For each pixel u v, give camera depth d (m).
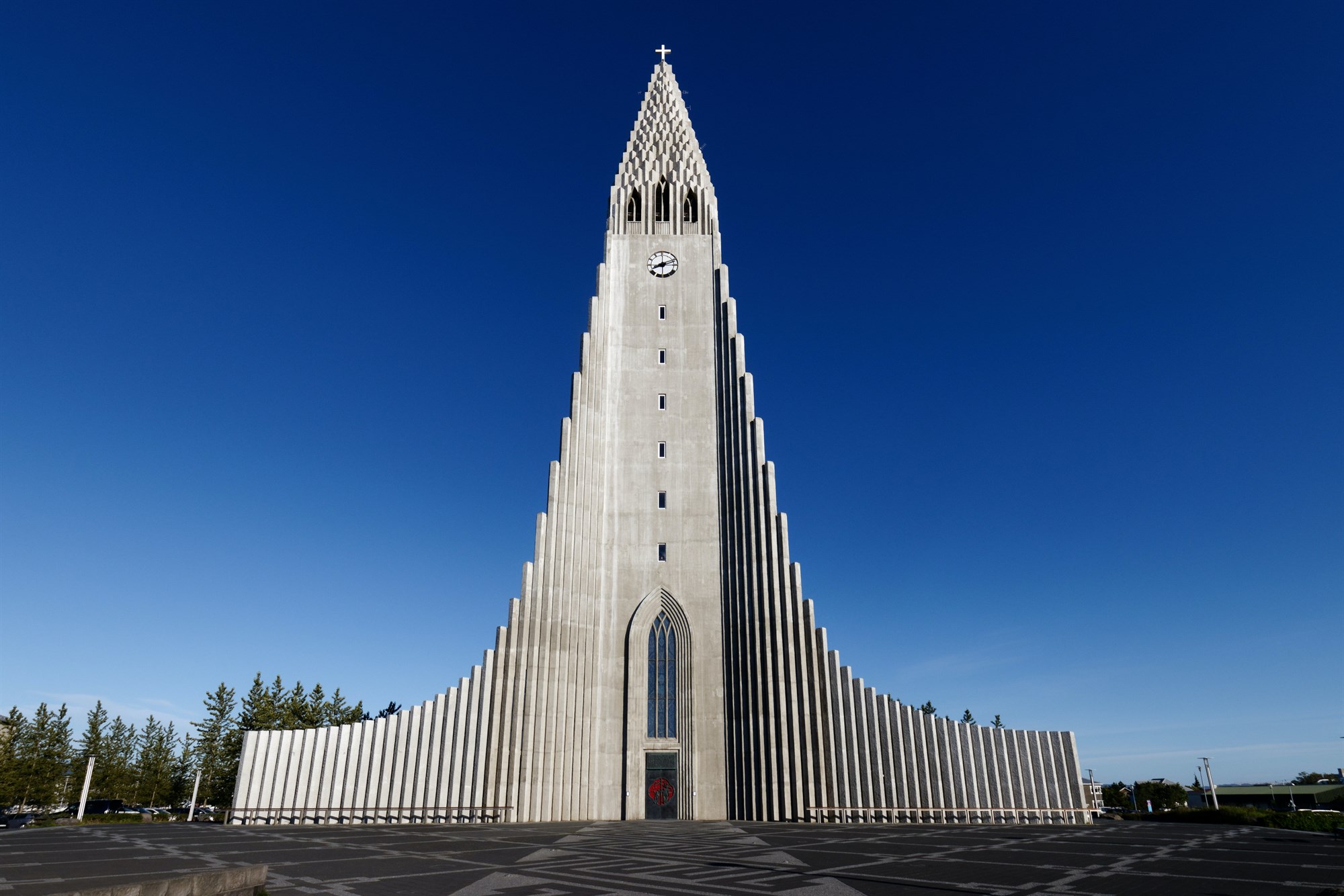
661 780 47.03
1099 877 16.80
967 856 21.86
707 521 52.97
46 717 84.81
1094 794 48.31
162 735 100.19
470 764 45.25
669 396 56.56
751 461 52.38
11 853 22.23
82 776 86.06
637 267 60.59
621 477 54.16
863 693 45.97
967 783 43.59
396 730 46.97
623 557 52.06
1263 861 19.94
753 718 46.91
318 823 44.88
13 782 75.62
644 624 50.16
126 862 19.75
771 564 49.31
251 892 12.77
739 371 55.66
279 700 90.38
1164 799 107.19
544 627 48.12
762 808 45.00
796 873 18.12
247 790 46.38
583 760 46.81
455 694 46.84
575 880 17.06
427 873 18.36
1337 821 35.00
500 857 22.39
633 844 27.44
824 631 47.50
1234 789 103.75
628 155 66.50
